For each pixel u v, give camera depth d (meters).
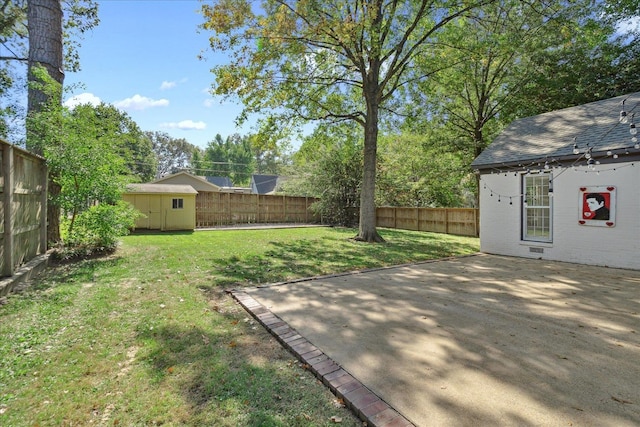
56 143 6.47
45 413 2.00
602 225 6.63
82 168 6.51
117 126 8.62
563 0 9.92
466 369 2.52
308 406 2.12
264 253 7.85
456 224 13.42
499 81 13.66
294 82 10.21
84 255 6.79
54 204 6.71
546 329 3.31
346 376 2.41
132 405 2.09
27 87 6.83
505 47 10.26
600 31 9.59
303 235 11.89
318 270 6.20
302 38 9.05
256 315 3.68
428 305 4.12
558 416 1.94
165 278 5.27
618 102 8.01
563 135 7.76
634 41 11.38
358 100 12.41
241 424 1.92
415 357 2.71
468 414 1.97
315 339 3.07
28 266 5.16
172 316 3.63
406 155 18.11
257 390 2.28
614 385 2.28
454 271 6.23
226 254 7.58
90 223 6.83
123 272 5.59
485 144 14.48
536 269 6.40
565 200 7.19
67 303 3.96
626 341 3.01
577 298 4.40
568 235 7.16
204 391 2.25
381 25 9.34
